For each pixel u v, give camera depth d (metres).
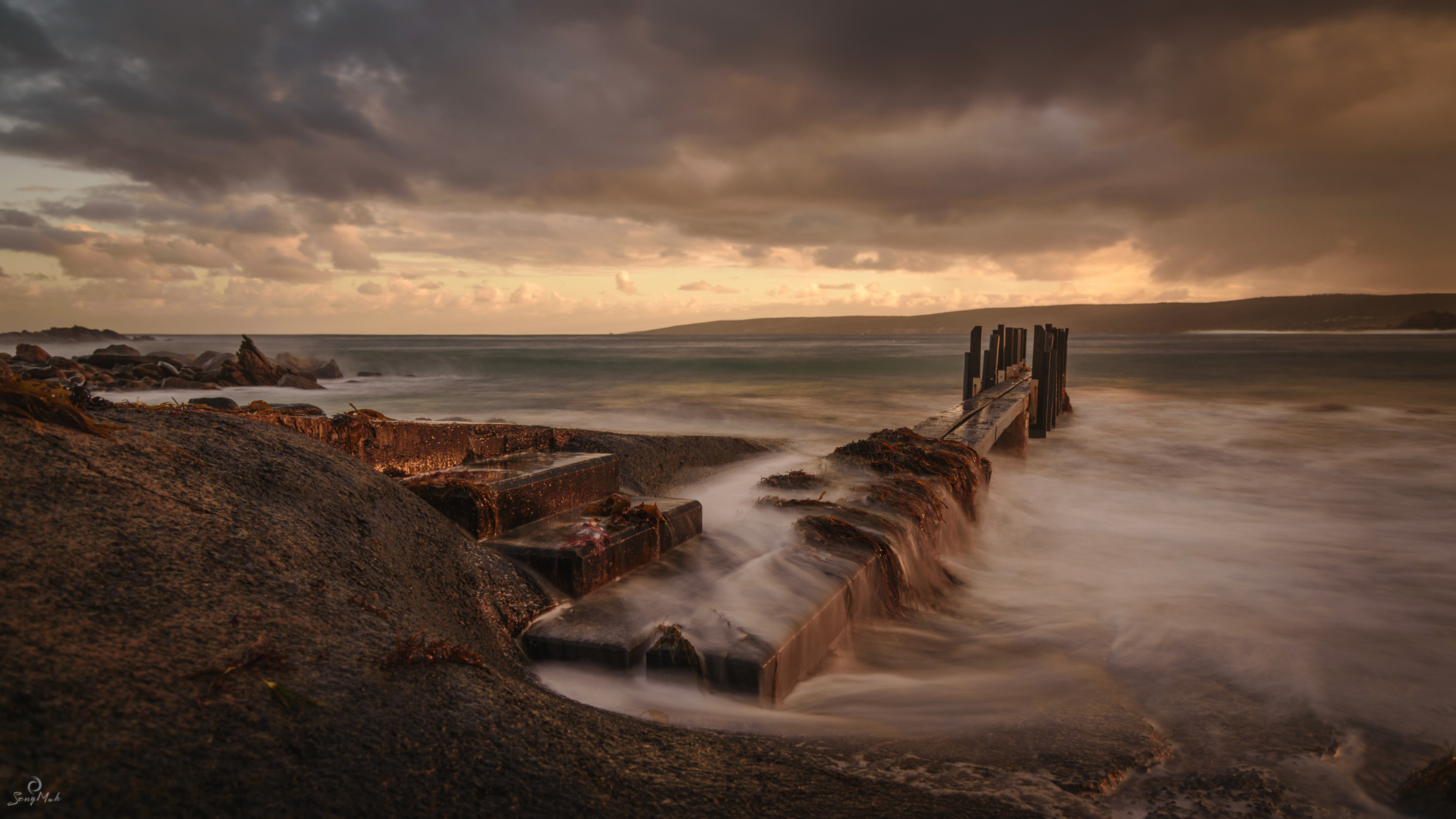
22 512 1.91
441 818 1.49
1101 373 28.44
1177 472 9.79
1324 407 17.31
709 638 2.73
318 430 4.02
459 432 4.99
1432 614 4.26
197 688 1.61
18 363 26.84
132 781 1.33
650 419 14.80
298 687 1.73
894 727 2.56
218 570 2.06
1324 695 3.10
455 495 3.37
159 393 20.27
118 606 1.75
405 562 2.76
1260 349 54.91
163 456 2.50
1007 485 8.72
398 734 1.70
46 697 1.41
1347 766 2.48
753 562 3.57
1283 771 2.42
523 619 2.91
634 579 3.46
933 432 7.11
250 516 2.40
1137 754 2.38
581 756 1.84
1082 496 8.30
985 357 12.19
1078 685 3.10
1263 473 9.75
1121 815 2.06
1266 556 5.77
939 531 4.96
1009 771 2.22
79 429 2.42
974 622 4.08
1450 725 2.83
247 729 1.55
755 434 12.70
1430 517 7.22
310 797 1.44
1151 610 4.34
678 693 2.61
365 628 2.12
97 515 2.03
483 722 1.84
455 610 2.70
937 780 2.12
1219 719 2.86
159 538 2.06
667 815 1.69
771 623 2.89
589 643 2.70
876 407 16.86
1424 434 13.17
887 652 3.50
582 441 6.42
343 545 2.57
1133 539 6.34
